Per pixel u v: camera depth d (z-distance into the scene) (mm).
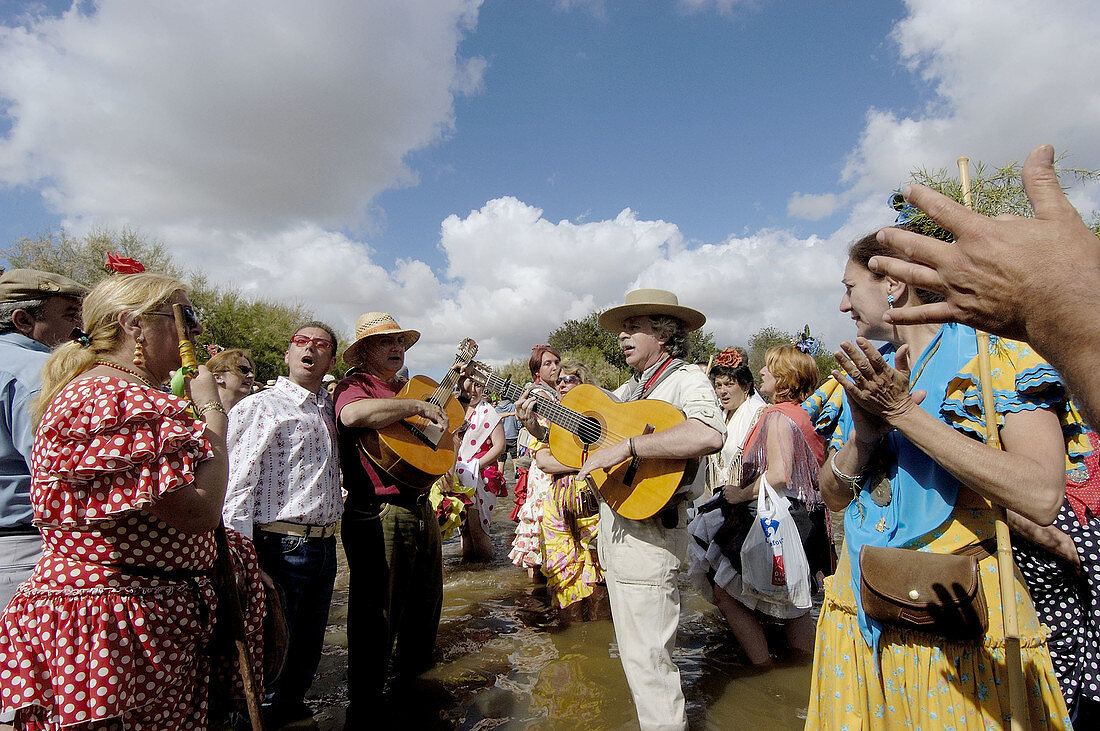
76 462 1629
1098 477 1990
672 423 2750
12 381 2123
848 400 1542
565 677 3256
